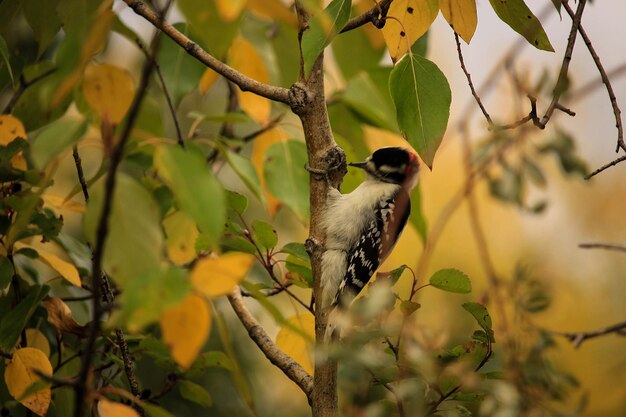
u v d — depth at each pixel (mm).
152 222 4121
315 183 7066
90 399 4426
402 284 15289
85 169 10812
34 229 6688
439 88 5832
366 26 8547
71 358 6859
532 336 7574
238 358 10461
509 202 9164
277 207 8398
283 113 8586
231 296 7094
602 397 13539
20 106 7742
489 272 7980
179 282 3857
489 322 5898
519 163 9258
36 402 5945
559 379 7336
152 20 6328
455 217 15680
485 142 9281
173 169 4023
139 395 6371
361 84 9094
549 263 15141
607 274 15398
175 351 3918
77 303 7812
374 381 5703
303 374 6555
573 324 14578
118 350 7402
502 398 5270
